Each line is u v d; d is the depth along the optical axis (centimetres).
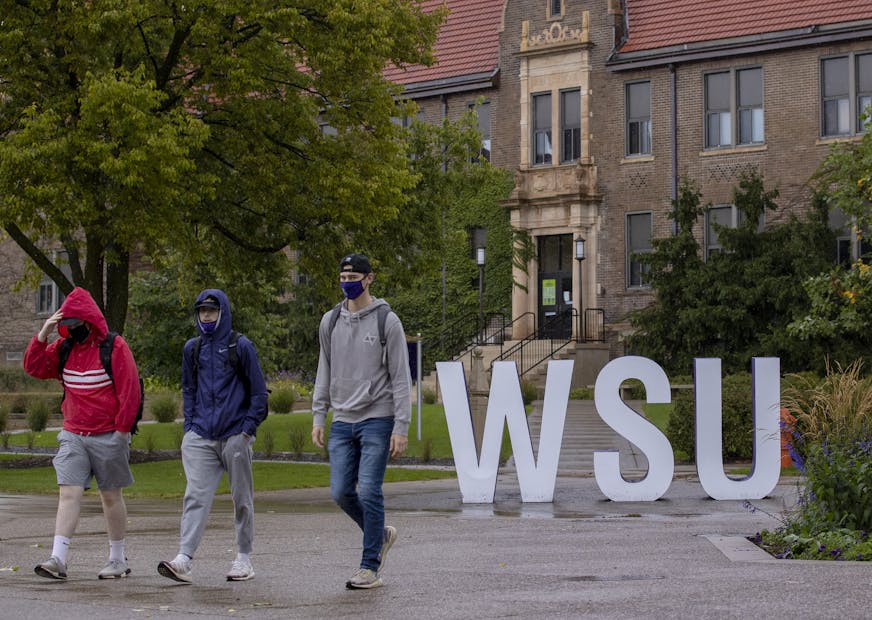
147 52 2488
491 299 4853
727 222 4431
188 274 3062
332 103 2566
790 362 3700
